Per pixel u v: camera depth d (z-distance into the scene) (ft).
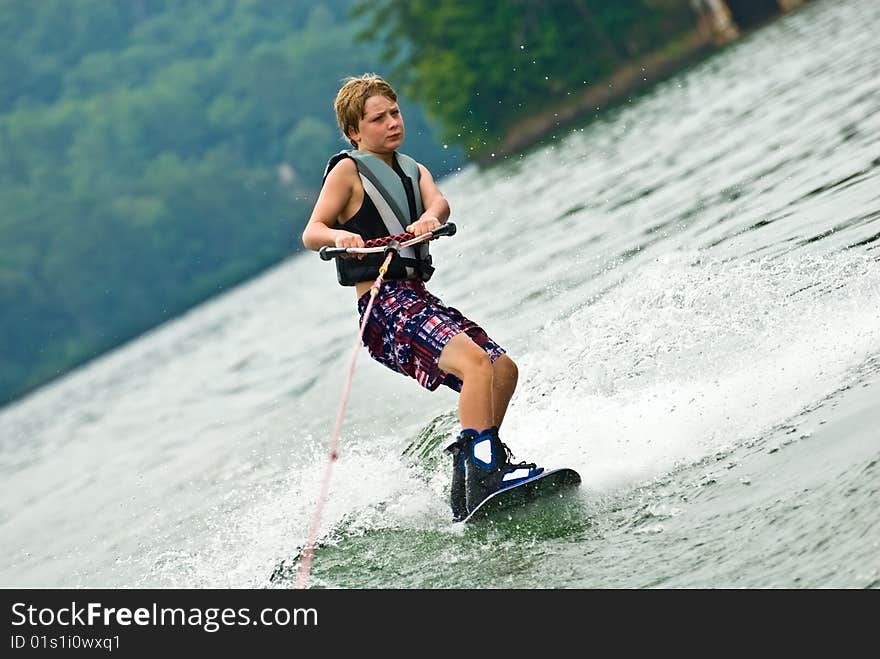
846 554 39.45
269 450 95.91
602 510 52.85
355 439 84.69
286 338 209.15
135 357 518.78
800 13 553.23
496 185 385.50
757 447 51.93
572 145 423.23
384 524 61.98
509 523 55.01
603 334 78.48
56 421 282.56
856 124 138.31
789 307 68.74
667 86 515.50
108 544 83.61
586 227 158.20
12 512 123.24
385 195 59.98
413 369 59.82
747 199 119.44
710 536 45.29
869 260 71.20
